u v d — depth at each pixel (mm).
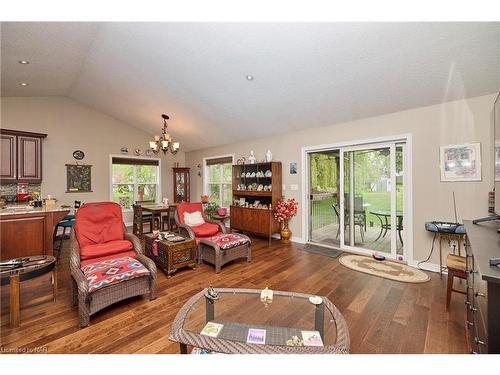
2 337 1773
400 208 3498
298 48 2590
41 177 4805
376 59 2543
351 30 2268
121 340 1748
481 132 2746
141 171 6793
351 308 2197
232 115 4496
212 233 3738
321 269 3199
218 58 3016
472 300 1601
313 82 3104
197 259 3434
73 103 5504
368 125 3643
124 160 6328
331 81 3016
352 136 3822
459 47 2211
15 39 2863
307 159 4527
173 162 7336
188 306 1611
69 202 5418
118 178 6316
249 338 1332
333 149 4219
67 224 4184
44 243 3258
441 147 3002
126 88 4473
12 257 3027
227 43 2723
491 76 2463
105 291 2061
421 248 3189
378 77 2793
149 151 6824
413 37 2213
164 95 4367
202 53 2990
